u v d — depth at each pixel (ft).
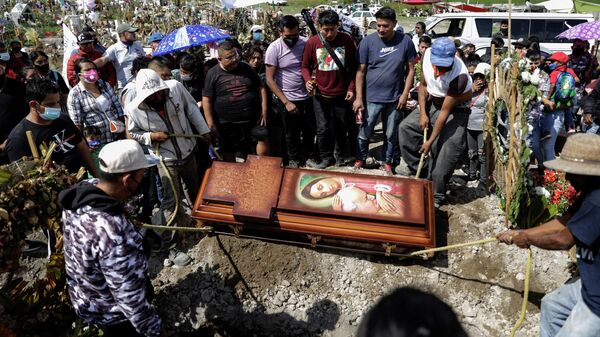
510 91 14.29
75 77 22.53
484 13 43.96
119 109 17.37
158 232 14.64
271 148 18.78
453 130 14.97
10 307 11.17
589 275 9.10
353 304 13.74
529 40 23.66
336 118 18.35
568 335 9.43
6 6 82.43
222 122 16.83
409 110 22.99
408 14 113.39
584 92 27.63
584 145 8.98
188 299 13.73
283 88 18.52
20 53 26.43
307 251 14.38
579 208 9.14
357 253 14.37
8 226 10.47
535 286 13.62
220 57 16.06
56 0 83.92
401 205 13.74
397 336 3.88
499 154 15.65
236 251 14.34
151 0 75.66
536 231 10.53
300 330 13.44
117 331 9.82
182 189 16.51
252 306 13.78
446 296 13.71
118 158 8.91
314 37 17.52
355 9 94.79
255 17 51.80
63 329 11.98
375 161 20.36
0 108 16.96
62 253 11.71
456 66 14.28
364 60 17.24
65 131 13.58
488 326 13.29
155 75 13.24
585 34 30.63
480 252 14.26
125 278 8.88
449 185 17.78
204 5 70.28
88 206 8.80
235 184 14.44
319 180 14.38
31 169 11.37
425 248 13.44
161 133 13.65
